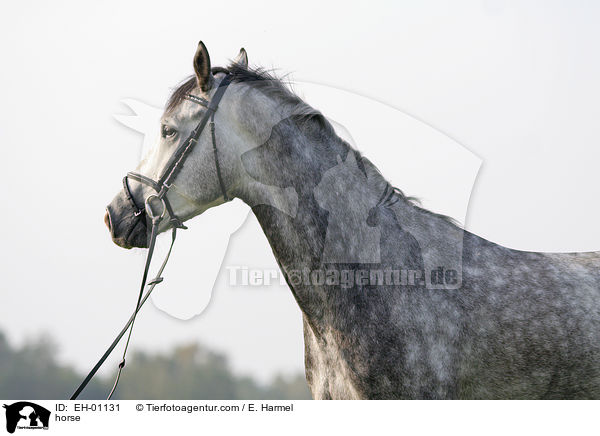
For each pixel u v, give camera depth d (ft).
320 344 16.58
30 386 84.23
